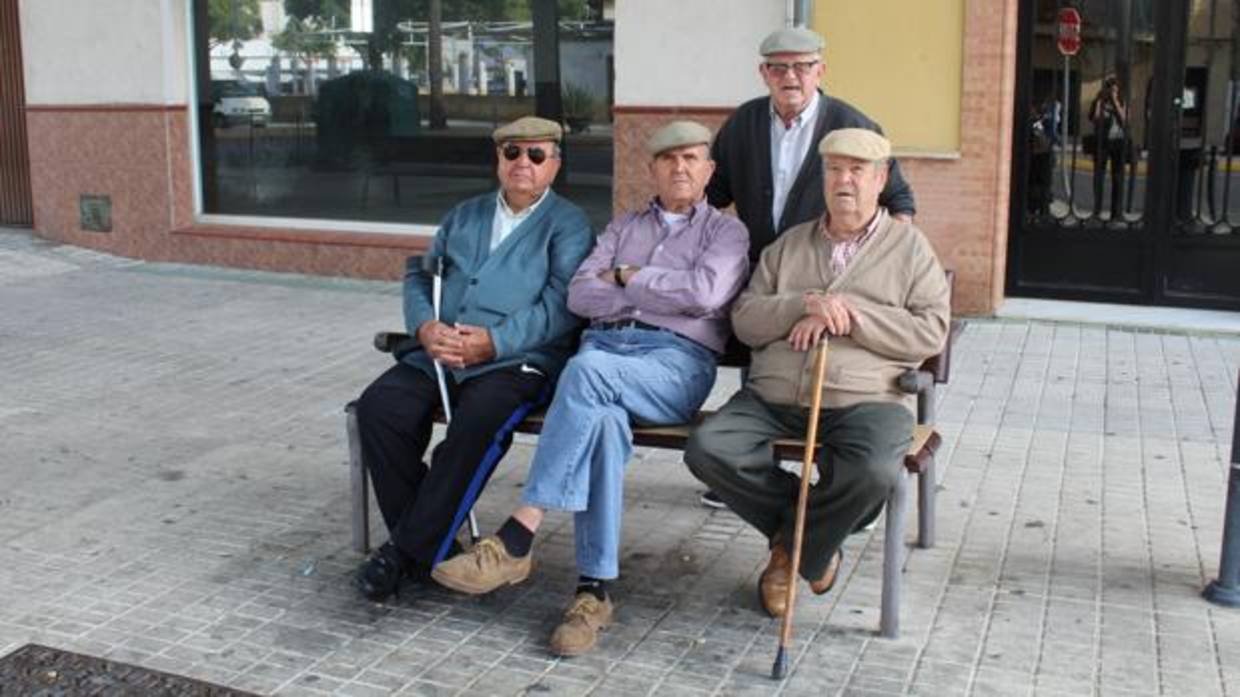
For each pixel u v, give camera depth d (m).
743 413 4.25
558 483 4.06
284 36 10.95
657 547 4.90
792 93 4.63
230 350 8.15
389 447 4.50
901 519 4.08
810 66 4.61
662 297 4.39
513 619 4.31
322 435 6.37
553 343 4.65
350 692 3.83
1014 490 5.48
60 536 5.03
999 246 8.70
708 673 3.93
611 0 9.70
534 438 6.25
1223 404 6.79
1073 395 6.97
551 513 5.25
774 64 4.62
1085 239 8.91
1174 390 7.07
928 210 8.67
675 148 4.45
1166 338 8.25
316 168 11.03
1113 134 8.72
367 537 4.84
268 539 5.00
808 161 4.70
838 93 8.75
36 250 11.59
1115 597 4.43
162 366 7.75
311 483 5.66
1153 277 8.80
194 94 11.28
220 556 4.83
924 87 8.55
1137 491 5.47
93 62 11.31
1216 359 7.73
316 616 4.33
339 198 11.00
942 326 4.20
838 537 4.05
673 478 5.67
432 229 10.63
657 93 9.28
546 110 10.09
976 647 4.07
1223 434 6.27
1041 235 9.01
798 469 5.67
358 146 10.84
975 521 5.12
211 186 11.42
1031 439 6.20
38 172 11.85
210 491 5.55
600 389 4.12
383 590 4.38
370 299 9.77
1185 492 5.46
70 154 11.62
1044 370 7.48
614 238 4.64
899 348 4.17
